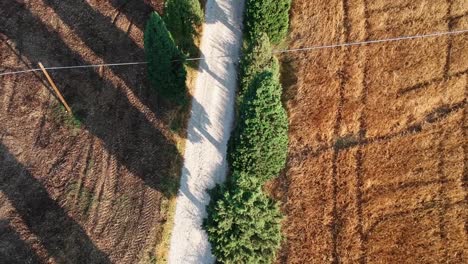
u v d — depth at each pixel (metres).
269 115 22.42
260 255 21.94
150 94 29.56
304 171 27.05
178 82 27.41
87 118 29.08
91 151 28.16
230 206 20.59
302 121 28.34
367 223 25.47
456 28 29.48
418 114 27.67
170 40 25.48
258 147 23.30
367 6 31.09
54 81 30.22
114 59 30.78
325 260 25.00
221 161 27.72
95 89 29.88
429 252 24.48
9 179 27.45
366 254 24.81
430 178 26.05
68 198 26.88
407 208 25.58
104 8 32.66
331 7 31.42
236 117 28.72
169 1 28.23
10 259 25.36
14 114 29.41
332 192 26.44
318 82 29.23
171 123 28.70
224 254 21.69
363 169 26.69
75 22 32.19
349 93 28.69
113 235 25.94
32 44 31.53
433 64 28.72
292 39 30.89
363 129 27.72
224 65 30.44
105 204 26.73
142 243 25.69
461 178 25.81
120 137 28.47
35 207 26.64
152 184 27.11
